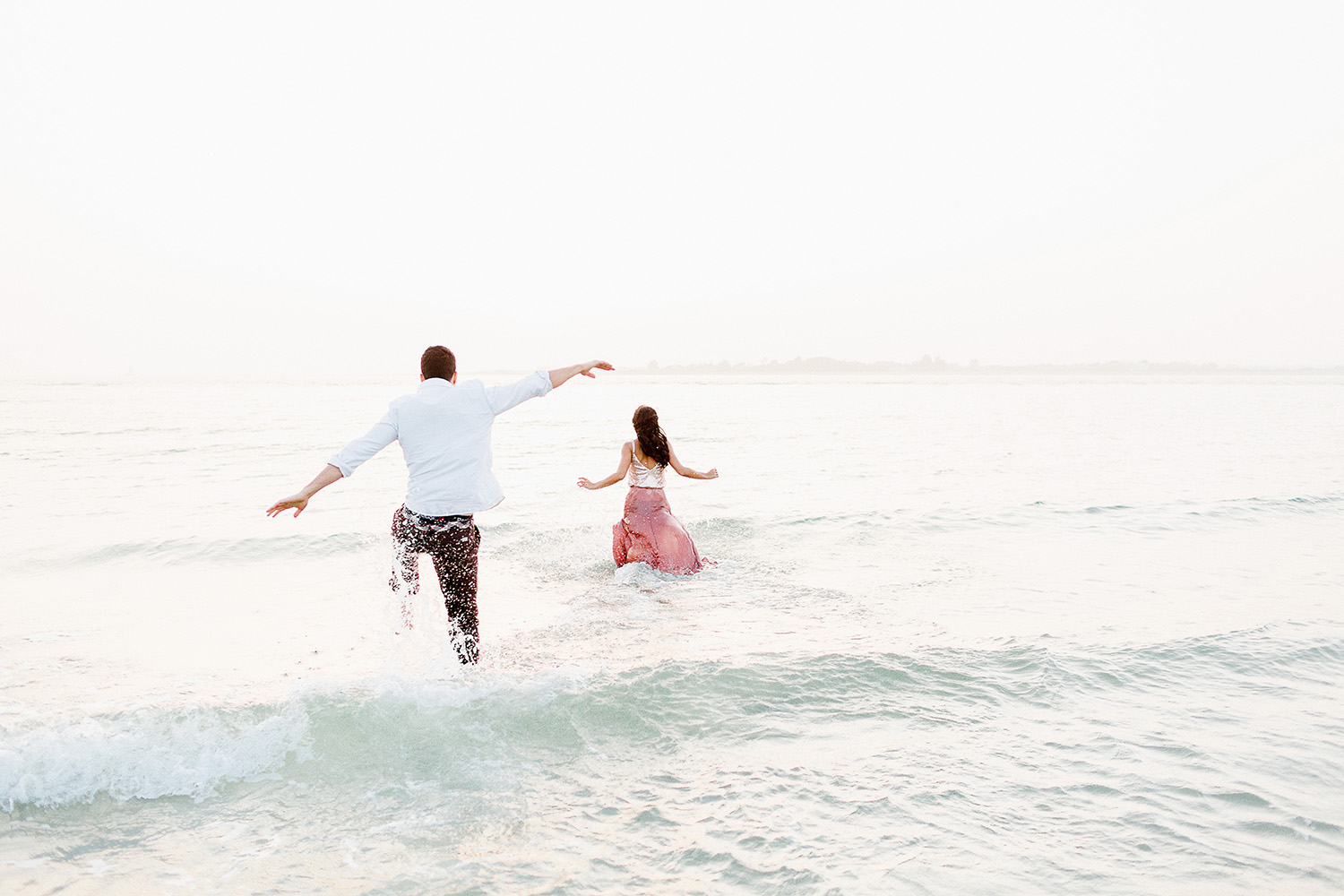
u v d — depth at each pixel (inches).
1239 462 660.7
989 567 288.5
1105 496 456.4
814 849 103.3
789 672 170.1
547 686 160.2
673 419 1359.5
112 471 570.3
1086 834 107.4
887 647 189.3
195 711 146.5
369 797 120.1
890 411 1681.8
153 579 272.8
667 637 199.9
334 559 302.2
